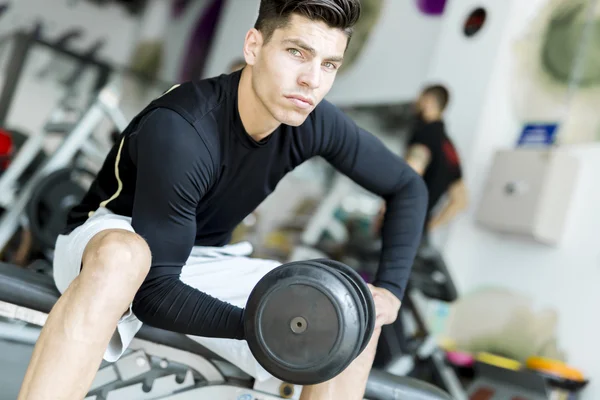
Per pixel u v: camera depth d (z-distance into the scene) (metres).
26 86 6.71
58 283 1.30
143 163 1.09
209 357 1.38
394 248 1.34
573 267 3.13
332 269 0.99
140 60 7.29
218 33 6.61
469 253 3.61
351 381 1.14
